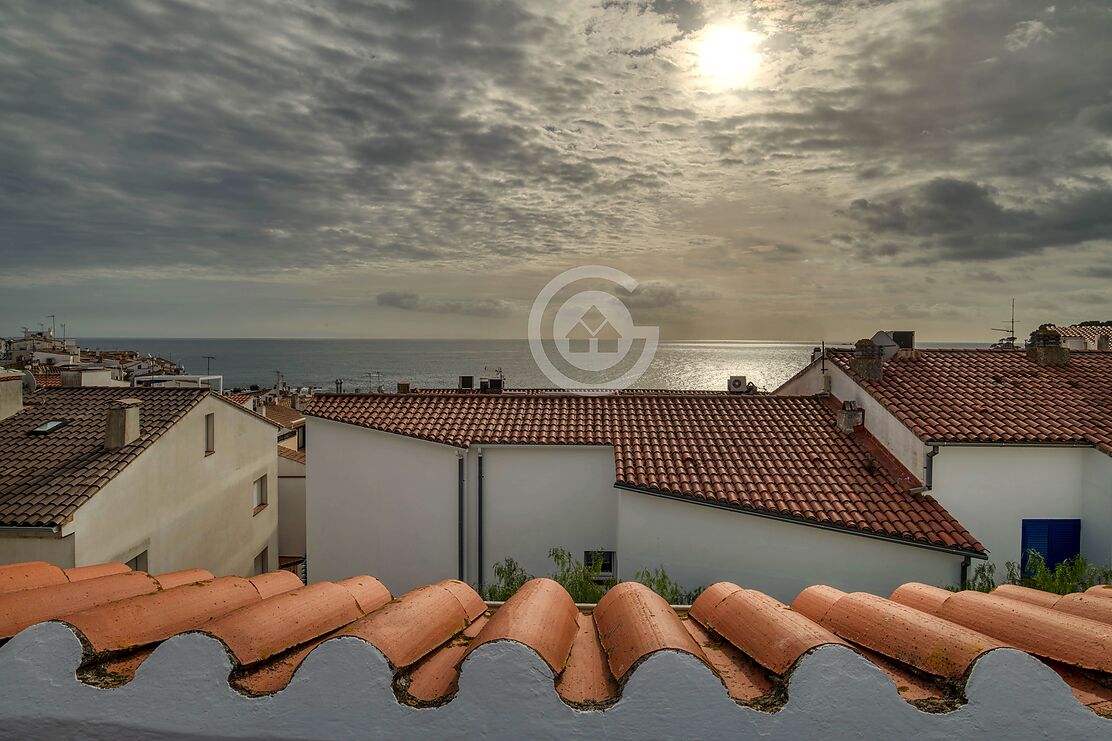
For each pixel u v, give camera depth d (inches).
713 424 681.6
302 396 1974.7
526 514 644.1
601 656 129.0
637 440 637.9
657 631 118.2
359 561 673.6
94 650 110.0
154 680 104.8
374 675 104.0
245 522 941.8
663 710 101.8
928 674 113.7
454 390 905.5
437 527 643.5
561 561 580.7
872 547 526.6
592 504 641.6
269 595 158.9
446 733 102.0
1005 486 567.5
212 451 833.5
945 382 676.7
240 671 109.1
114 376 1491.1
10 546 535.2
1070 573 476.7
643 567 563.5
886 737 101.9
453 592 164.9
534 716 101.7
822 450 628.7
